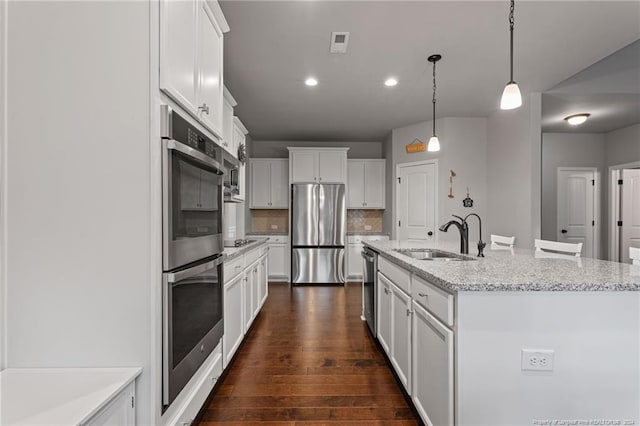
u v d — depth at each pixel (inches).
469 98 156.6
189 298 58.9
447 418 53.9
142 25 49.8
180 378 54.6
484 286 50.4
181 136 54.2
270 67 123.3
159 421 50.4
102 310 49.8
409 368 73.7
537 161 148.9
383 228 237.9
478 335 51.7
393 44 106.9
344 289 200.7
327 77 132.6
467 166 187.2
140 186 49.4
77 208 49.7
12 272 49.9
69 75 49.6
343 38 103.1
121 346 49.6
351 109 172.9
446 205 187.0
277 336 120.2
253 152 242.8
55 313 49.8
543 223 217.6
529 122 149.2
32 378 46.8
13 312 49.9
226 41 104.8
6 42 49.7
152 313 49.5
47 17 49.6
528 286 50.5
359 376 90.2
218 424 69.7
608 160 215.2
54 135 49.6
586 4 86.1
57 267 49.8
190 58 60.5
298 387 84.4
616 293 51.4
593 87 143.8
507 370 51.6
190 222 58.8
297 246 216.7
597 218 217.5
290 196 223.5
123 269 49.7
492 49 110.3
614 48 109.7
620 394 51.1
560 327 51.5
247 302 112.9
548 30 98.5
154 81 49.6
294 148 221.5
